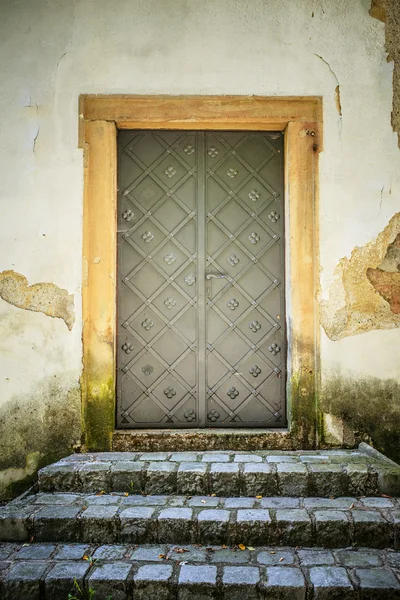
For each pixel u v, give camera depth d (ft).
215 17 14.56
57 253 14.20
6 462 14.08
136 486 12.61
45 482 12.66
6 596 9.86
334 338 14.46
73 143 14.34
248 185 15.33
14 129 14.30
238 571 10.09
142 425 15.05
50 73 14.38
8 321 14.17
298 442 14.43
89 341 14.39
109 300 14.42
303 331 14.58
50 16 14.43
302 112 14.69
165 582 9.76
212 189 15.31
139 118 14.60
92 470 12.69
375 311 14.46
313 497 12.35
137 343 15.14
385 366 14.40
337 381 14.40
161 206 15.25
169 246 15.23
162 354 15.15
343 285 14.47
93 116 14.55
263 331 15.28
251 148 15.37
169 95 14.46
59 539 11.30
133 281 15.17
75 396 14.16
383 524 10.98
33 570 10.17
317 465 12.89
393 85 14.58
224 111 14.64
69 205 14.28
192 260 15.23
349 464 12.93
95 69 14.44
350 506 11.78
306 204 14.66
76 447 14.16
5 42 14.39
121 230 15.15
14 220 14.20
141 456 13.80
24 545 11.15
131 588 9.81
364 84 14.57
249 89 14.51
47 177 14.28
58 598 9.85
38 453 14.11
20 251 14.19
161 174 15.26
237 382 15.23
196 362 15.17
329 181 14.52
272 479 12.42
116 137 14.99
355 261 14.47
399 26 14.61
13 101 14.32
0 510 11.70
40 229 14.21
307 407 14.51
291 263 14.62
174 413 15.10
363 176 14.52
